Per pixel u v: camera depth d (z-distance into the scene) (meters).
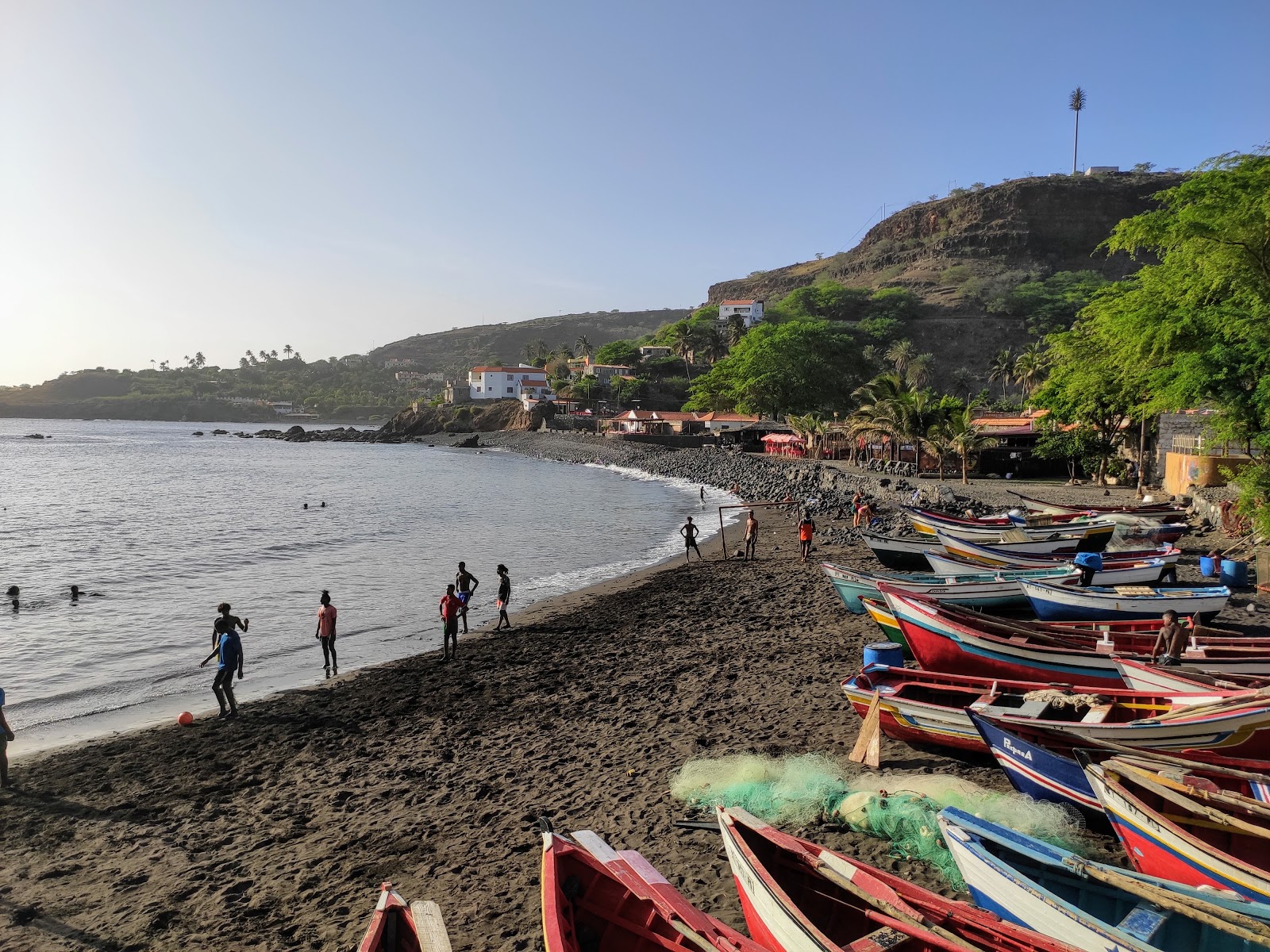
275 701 16.16
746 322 177.50
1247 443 27.00
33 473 86.44
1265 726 8.88
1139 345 28.66
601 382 160.88
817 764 10.95
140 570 31.22
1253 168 24.16
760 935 6.63
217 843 10.32
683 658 17.92
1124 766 7.78
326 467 97.75
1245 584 21.31
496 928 7.94
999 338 153.75
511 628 21.83
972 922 5.86
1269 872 6.25
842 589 20.05
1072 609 16.84
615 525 45.50
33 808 11.49
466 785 11.67
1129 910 6.22
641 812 10.22
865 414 66.94
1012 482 53.88
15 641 20.86
